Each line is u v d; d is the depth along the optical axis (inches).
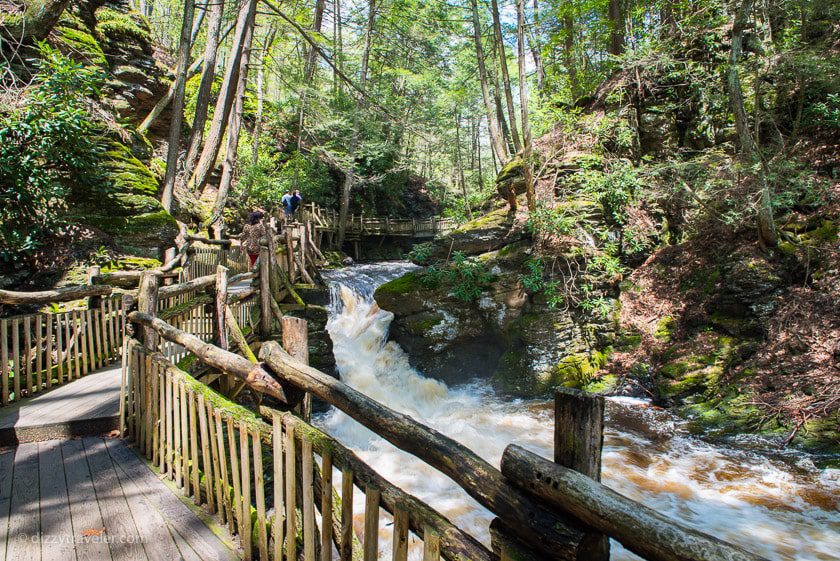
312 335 320.5
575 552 51.9
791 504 199.9
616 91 421.1
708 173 333.7
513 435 282.7
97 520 107.8
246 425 100.3
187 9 428.5
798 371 262.4
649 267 366.3
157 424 137.4
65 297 202.5
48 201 294.2
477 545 63.2
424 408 334.0
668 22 459.8
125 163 366.9
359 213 972.6
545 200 366.0
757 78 315.6
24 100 280.7
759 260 308.3
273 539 94.0
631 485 218.2
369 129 813.9
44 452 143.6
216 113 510.3
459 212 780.0
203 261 377.7
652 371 318.7
